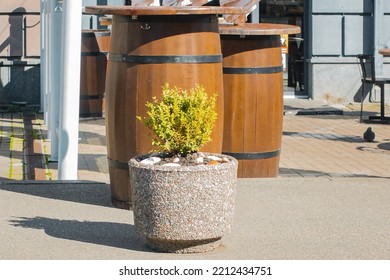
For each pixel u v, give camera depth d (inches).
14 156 466.6
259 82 380.8
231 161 269.9
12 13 662.5
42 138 529.7
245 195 355.3
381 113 601.0
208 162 270.8
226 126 384.2
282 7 711.7
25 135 541.6
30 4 662.5
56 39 452.1
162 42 314.8
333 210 332.8
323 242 287.1
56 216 319.3
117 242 283.9
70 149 384.2
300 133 558.6
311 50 698.8
